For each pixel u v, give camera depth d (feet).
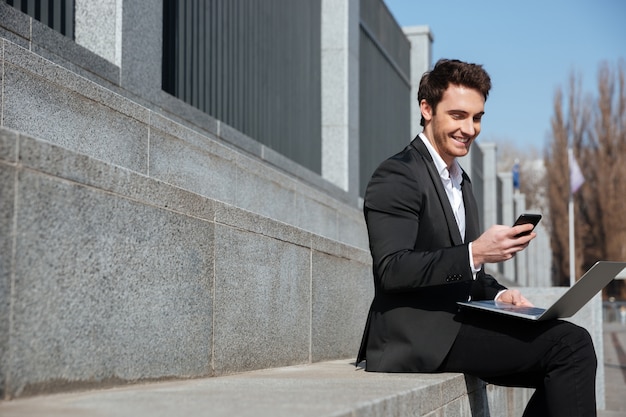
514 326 12.60
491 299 14.20
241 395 9.87
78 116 15.55
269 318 15.74
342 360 19.57
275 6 33.88
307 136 38.63
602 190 174.81
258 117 31.58
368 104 48.37
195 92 25.55
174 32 24.16
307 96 38.65
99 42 19.84
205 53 26.40
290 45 36.04
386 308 13.44
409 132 61.05
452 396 12.65
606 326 123.95
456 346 13.03
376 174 13.26
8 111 13.64
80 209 10.02
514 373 12.85
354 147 42.60
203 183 20.59
